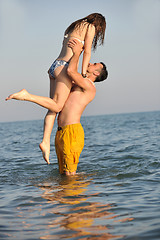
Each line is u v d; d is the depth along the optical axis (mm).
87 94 5125
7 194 4145
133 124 25281
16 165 6945
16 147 11258
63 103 4934
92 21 4816
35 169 6266
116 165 6246
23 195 4031
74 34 4789
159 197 3740
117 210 3246
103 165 6312
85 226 2791
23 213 3248
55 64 4914
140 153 7863
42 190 4277
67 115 5109
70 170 5266
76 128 5094
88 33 4762
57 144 5270
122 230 2670
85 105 5191
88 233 2625
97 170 5730
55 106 4828
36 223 2918
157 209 3236
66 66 4832
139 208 3299
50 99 4785
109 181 4758
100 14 4969
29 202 3672
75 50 4672
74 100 5105
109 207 3359
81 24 4754
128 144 10320
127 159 6996
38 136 16938
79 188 4316
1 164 7191
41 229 2758
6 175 5652
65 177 5148
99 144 10828
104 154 8094
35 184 4727
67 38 4895
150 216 3014
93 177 5098
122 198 3730
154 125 21281
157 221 2861
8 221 3004
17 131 25328
